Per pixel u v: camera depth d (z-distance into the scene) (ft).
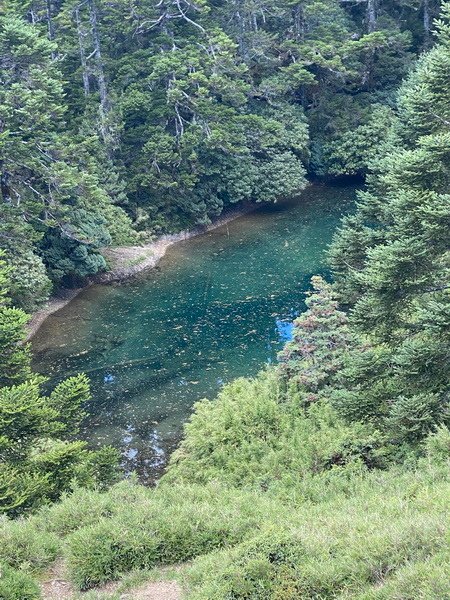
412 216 48.34
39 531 40.50
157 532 38.70
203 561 35.73
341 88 176.24
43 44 107.45
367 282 50.75
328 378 65.31
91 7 134.00
